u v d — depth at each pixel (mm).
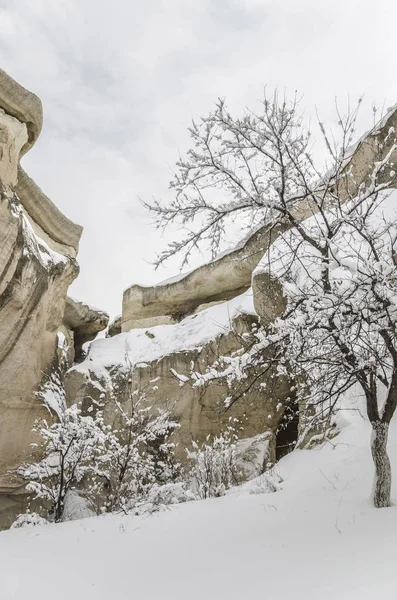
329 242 5281
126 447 9906
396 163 8352
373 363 5230
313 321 5148
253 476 11016
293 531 4863
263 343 5578
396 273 5078
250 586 3547
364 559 3633
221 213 5637
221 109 5090
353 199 5898
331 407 5949
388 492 5141
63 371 15594
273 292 10969
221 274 17453
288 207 5918
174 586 3832
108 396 14180
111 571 4441
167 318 18781
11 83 11781
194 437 12562
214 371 6035
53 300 14203
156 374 13805
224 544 4816
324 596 3082
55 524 7465
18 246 11359
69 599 3814
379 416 5582
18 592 4016
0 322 11367
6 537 6590
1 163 11391
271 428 12031
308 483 7078
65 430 9602
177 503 8133
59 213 15312
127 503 8820
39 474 10078
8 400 12031
